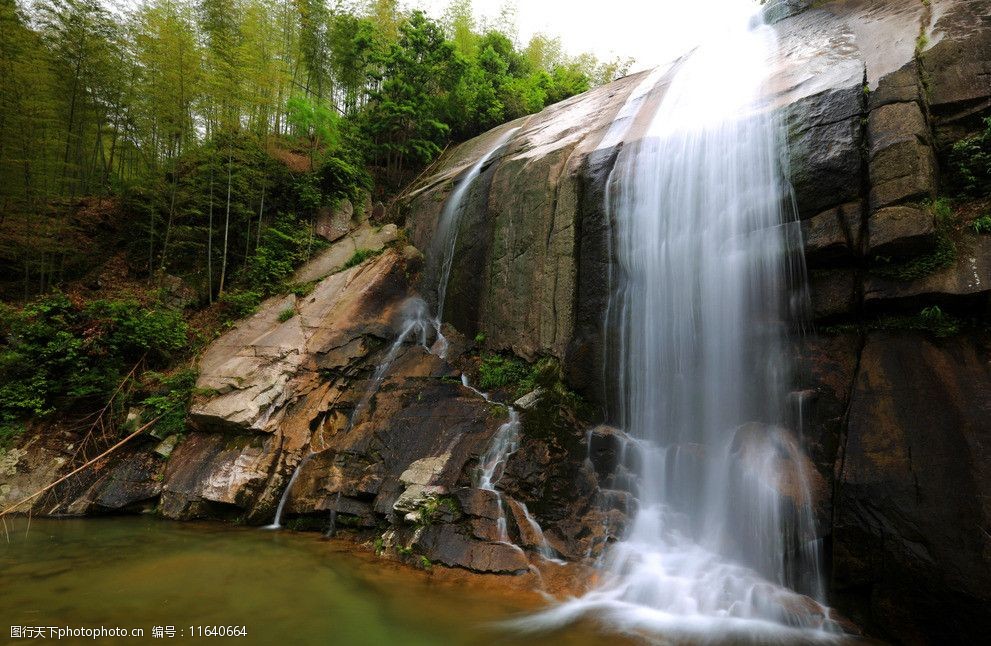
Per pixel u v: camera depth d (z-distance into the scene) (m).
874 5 9.03
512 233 11.30
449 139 19.05
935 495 4.78
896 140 6.07
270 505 9.16
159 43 13.14
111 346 11.23
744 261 7.14
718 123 8.10
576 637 4.97
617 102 12.45
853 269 6.24
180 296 13.59
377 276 13.76
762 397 6.67
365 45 17.81
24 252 13.78
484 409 9.18
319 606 5.63
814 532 5.57
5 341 11.18
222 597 5.83
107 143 19.05
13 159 12.73
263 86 14.59
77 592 5.89
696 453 7.04
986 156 5.84
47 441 10.05
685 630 5.11
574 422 8.41
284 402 10.46
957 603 4.46
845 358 6.11
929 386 5.25
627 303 8.60
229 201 13.95
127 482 9.64
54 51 13.77
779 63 9.02
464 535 6.99
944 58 6.62
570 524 6.99
